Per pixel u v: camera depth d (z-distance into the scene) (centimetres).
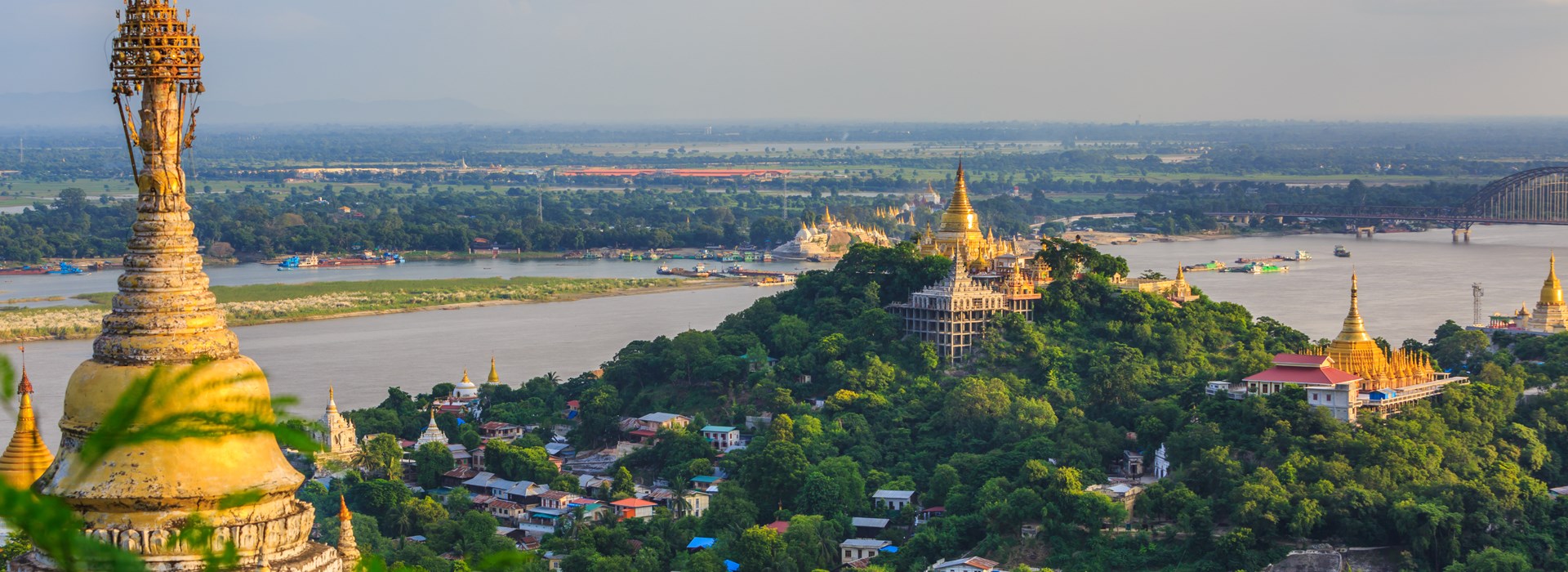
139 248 8306
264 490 7881
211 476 7819
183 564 7706
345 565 8450
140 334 8175
